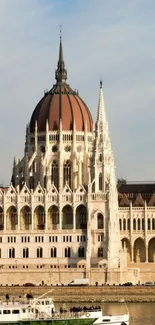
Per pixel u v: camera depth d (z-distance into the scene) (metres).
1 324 196.88
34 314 198.38
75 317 198.38
